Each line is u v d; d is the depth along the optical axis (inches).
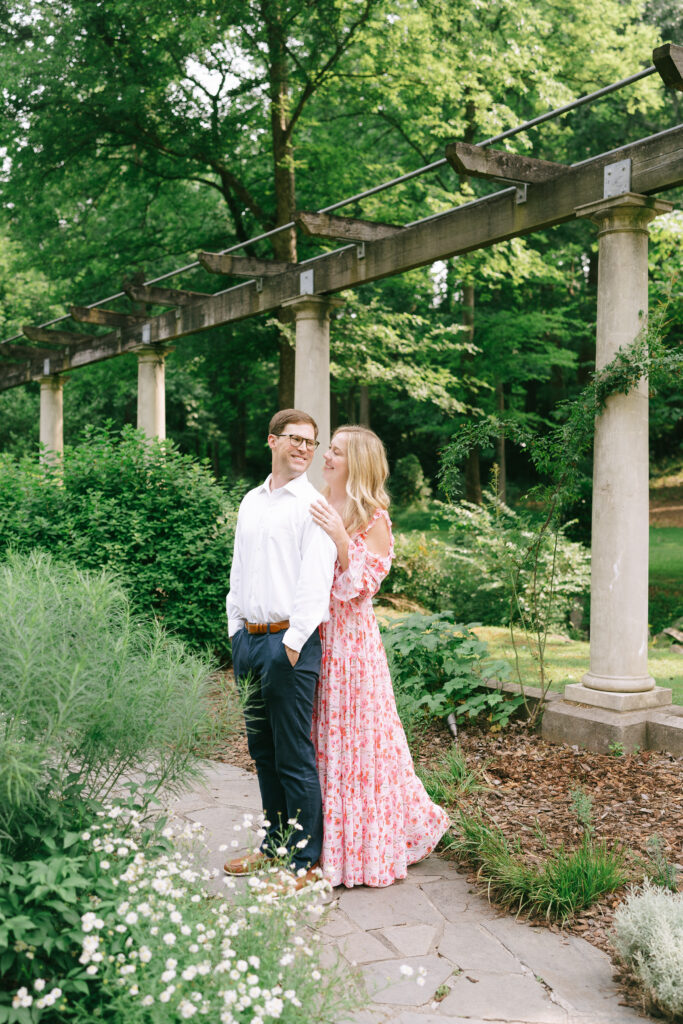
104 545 247.9
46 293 769.6
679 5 612.4
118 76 433.7
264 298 315.6
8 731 85.3
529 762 175.3
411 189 559.2
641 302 187.2
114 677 94.7
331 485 133.0
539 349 714.2
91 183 513.0
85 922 75.8
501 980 100.4
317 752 127.1
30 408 923.4
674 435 820.6
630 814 147.3
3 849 89.5
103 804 99.9
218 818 145.4
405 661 208.4
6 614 92.0
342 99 513.3
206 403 820.0
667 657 278.4
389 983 88.5
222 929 87.4
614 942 101.6
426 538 444.1
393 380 505.0
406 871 128.7
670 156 174.7
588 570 294.8
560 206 199.6
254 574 122.7
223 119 477.4
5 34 437.7
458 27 463.8
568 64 561.0
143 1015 75.1
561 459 195.9
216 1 397.4
